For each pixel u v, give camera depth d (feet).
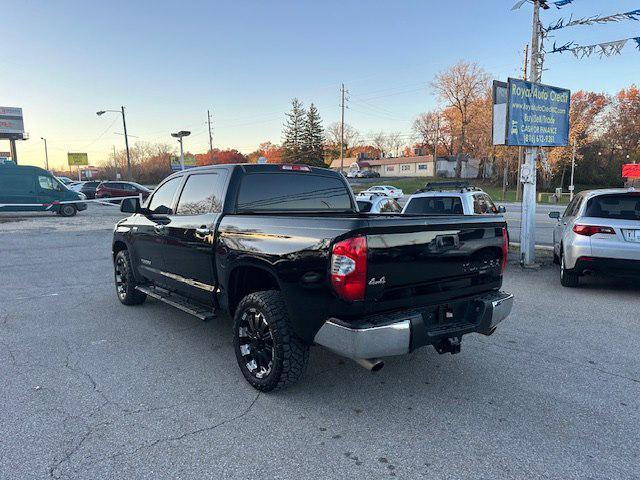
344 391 12.59
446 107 240.53
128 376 13.53
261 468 9.18
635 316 19.75
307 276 10.81
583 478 8.86
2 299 22.62
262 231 12.23
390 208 41.91
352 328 10.09
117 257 21.54
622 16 28.30
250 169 15.01
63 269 30.66
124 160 322.34
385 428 10.69
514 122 28.43
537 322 18.90
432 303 11.66
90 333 17.44
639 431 10.56
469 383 13.12
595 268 22.84
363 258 10.02
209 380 13.28
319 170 17.08
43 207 70.38
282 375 11.78
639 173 153.07
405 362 14.65
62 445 9.90
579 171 207.00
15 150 212.02
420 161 302.04
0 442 9.99
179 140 100.48
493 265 13.24
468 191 33.47
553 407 11.70
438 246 11.55
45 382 13.08
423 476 8.92
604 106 232.53
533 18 30.48
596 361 14.75
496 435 10.38
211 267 14.30
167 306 21.34
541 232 53.31
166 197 17.90
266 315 11.85
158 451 9.72
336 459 9.48
